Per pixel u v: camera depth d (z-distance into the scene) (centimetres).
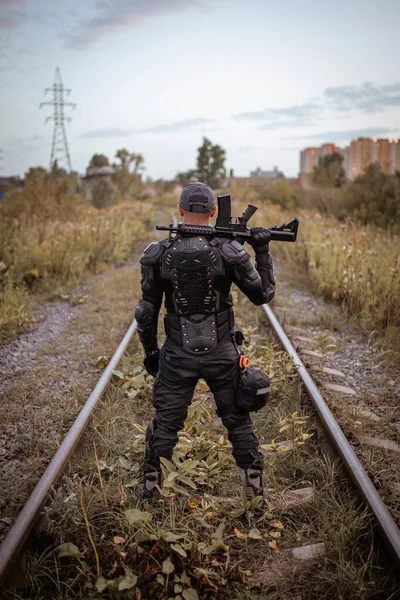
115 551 270
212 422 415
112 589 243
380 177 1825
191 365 284
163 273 278
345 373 533
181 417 300
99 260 1156
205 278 273
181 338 285
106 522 299
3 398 468
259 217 1631
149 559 268
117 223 1451
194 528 294
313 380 499
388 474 348
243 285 280
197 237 277
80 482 313
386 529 272
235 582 259
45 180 2144
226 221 287
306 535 294
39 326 704
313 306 792
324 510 307
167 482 278
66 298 845
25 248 962
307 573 267
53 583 260
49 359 574
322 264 895
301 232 1183
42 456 373
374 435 400
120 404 445
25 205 1875
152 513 302
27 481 337
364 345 616
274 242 1315
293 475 348
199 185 284
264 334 644
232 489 334
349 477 330
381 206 1728
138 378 474
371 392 486
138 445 374
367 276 747
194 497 327
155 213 2897
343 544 276
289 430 391
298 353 577
